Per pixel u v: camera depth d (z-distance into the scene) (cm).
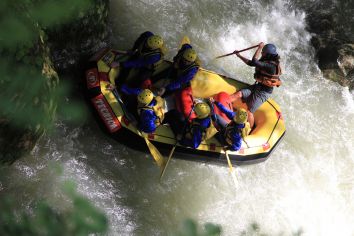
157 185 2038
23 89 714
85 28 1952
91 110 1938
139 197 1973
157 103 1895
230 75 2573
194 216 2045
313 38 2966
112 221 1853
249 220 2148
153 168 2072
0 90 720
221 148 2080
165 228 1948
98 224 620
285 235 2192
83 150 1952
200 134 1942
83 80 1966
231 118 2086
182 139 1977
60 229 618
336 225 2347
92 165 1945
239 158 2131
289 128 2545
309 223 2283
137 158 2062
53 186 1789
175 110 2025
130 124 1938
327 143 2586
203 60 2534
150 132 1923
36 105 1363
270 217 2205
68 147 1916
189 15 2606
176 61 2041
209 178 2164
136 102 2003
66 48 1941
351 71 2861
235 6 2806
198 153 2047
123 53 2067
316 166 2478
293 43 2897
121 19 2389
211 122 1980
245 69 2659
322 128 2638
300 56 2869
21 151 1611
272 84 2197
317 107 2703
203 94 2264
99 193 1897
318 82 2816
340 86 2844
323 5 3103
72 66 2039
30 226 644
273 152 2383
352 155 2611
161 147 1989
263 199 2242
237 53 2270
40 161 1816
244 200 2195
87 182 1895
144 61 1953
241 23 2789
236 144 2016
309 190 2384
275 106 2342
